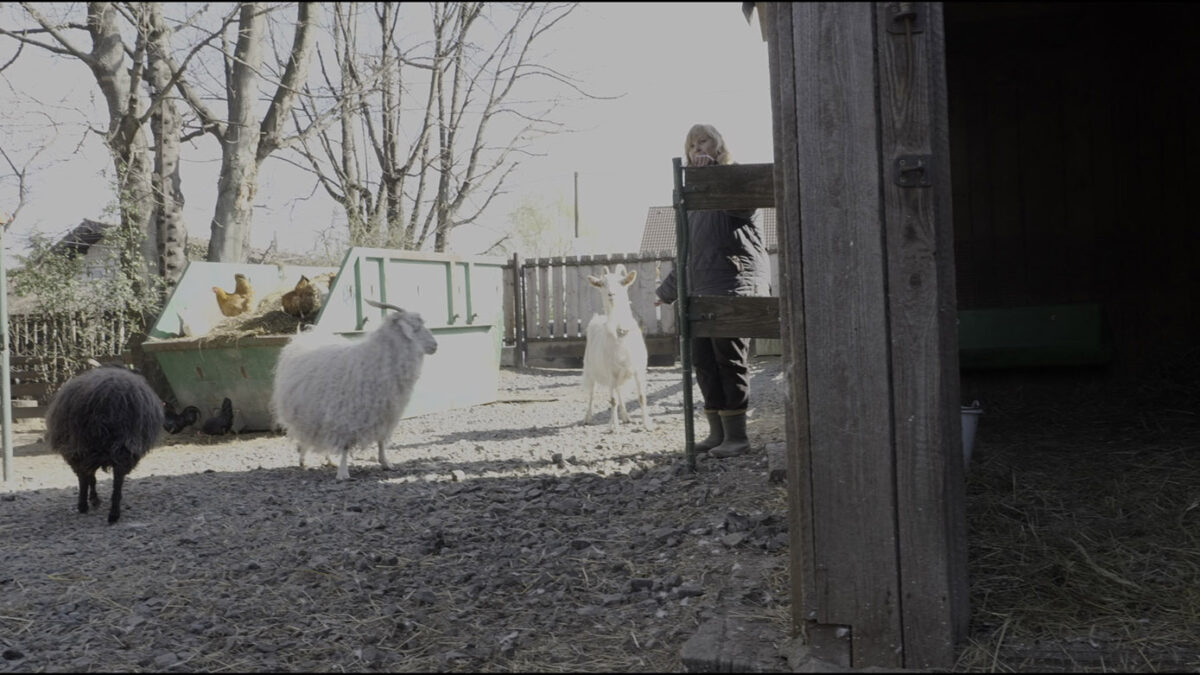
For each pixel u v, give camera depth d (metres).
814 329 3.06
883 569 3.03
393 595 4.19
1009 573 3.70
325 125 14.07
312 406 7.06
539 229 29.75
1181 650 3.09
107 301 12.22
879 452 3.02
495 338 12.08
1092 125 7.09
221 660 3.54
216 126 12.94
